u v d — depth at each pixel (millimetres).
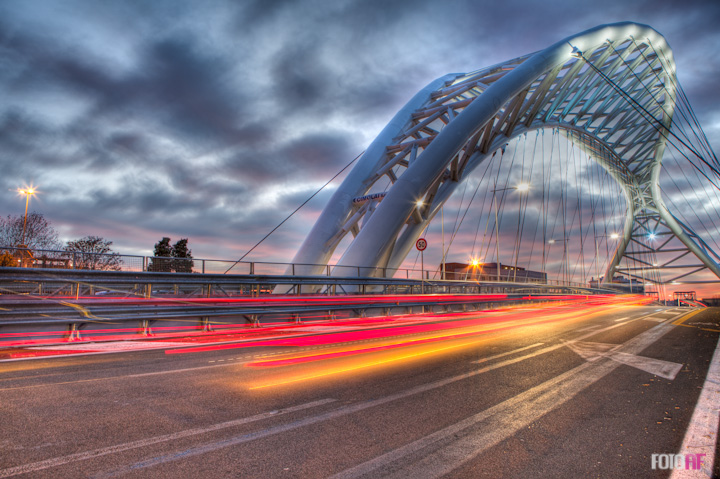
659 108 75000
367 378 6020
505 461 3104
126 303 10945
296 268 26859
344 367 6891
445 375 6238
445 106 33406
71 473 2842
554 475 2859
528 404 4676
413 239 28562
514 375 6250
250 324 13641
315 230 28094
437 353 8438
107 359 7695
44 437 3549
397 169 33219
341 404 4645
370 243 22984
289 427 3861
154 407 4496
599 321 18219
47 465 2967
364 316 18172
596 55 42469
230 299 13133
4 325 9164
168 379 5930
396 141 33156
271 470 2926
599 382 5809
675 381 5906
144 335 11125
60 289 10414
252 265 15031
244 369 6715
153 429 3779
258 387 5449
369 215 27406
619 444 3469
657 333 12922
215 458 3133
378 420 4082
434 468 2973
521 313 24375
